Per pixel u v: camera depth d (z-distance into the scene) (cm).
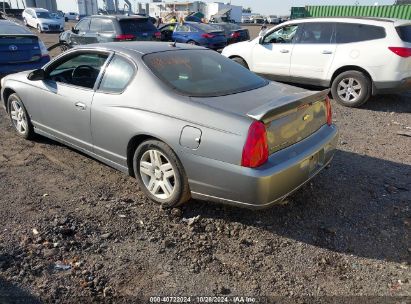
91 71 423
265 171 301
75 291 267
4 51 790
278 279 287
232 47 993
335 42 796
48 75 476
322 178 444
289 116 326
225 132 310
